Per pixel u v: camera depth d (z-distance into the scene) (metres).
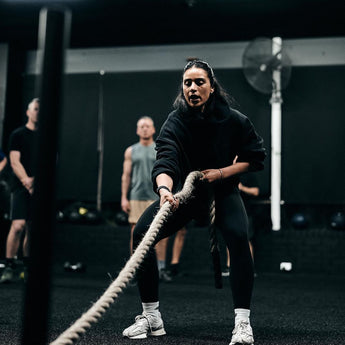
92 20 8.16
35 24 8.31
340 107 7.87
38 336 0.47
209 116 2.10
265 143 7.89
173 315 3.00
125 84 8.45
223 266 7.12
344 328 2.61
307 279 6.25
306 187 7.80
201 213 2.16
